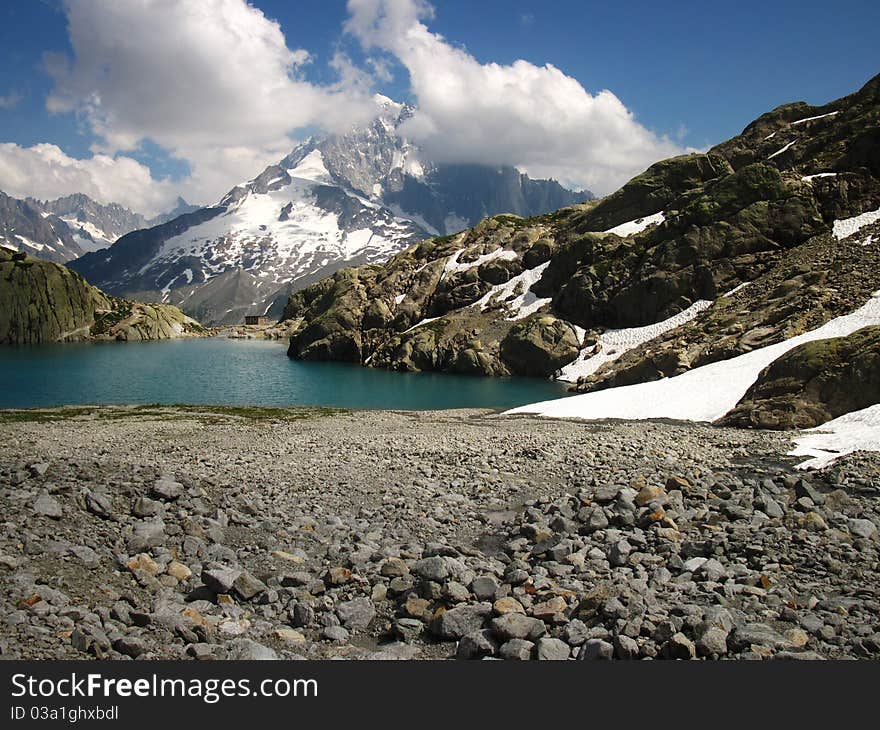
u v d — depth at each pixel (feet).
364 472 98.58
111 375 424.05
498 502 80.84
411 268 568.41
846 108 448.65
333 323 538.47
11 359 548.31
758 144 491.72
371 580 52.60
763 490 81.30
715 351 265.34
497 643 40.83
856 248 320.91
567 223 526.98
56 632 37.55
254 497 75.82
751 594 47.91
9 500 56.39
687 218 395.34
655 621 40.78
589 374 351.87
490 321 456.45
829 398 152.66
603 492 75.20
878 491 83.51
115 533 55.21
